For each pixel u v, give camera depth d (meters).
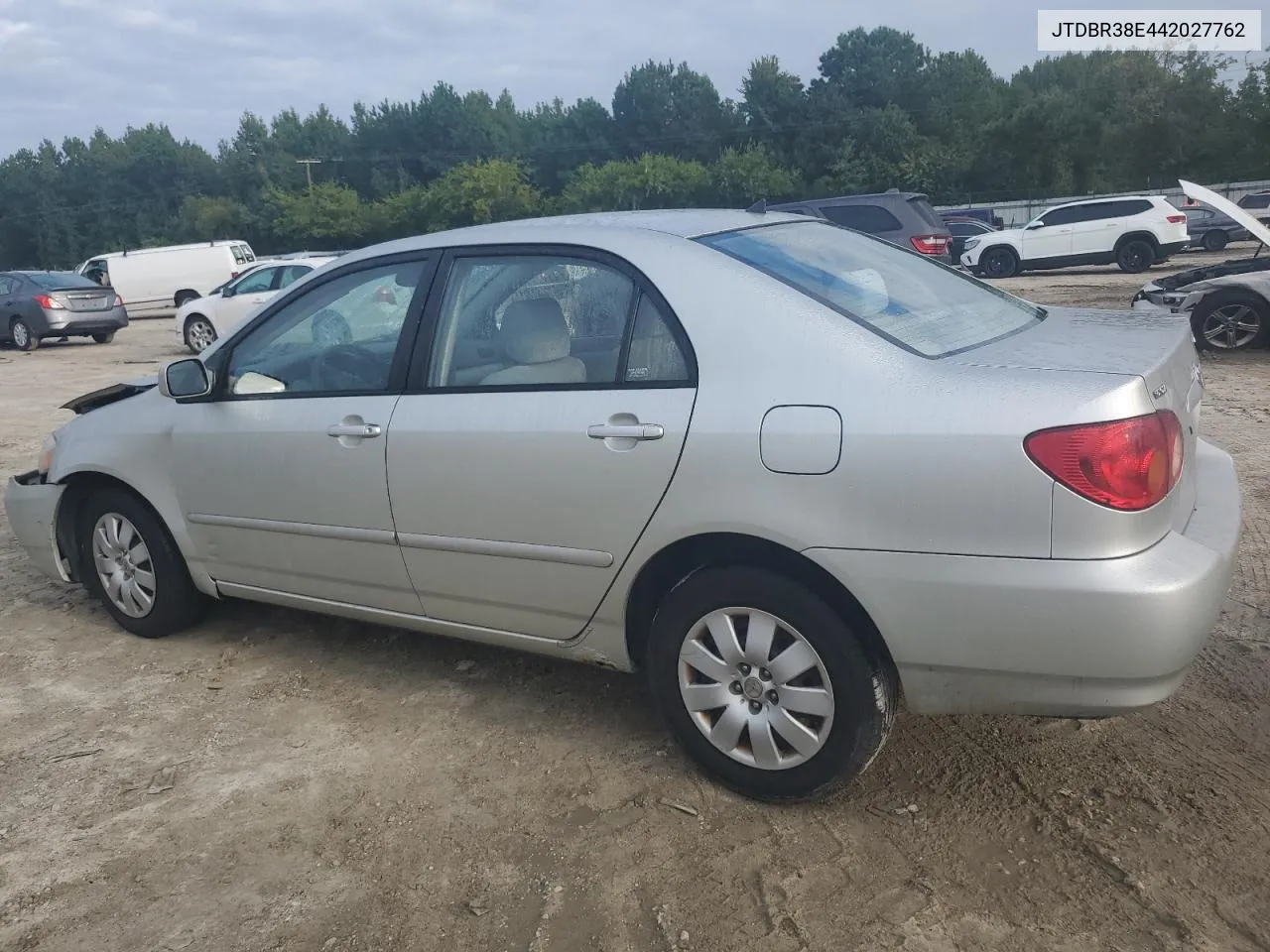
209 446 4.00
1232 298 10.54
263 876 2.84
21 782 3.37
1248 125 44.19
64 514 4.65
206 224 86.19
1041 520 2.48
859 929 2.52
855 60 71.25
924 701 2.75
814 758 2.89
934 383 2.64
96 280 28.98
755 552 2.90
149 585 4.42
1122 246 23.11
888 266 3.49
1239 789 2.98
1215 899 2.54
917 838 2.85
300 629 4.57
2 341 19.30
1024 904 2.57
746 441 2.79
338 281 3.79
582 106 86.19
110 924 2.67
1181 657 2.51
